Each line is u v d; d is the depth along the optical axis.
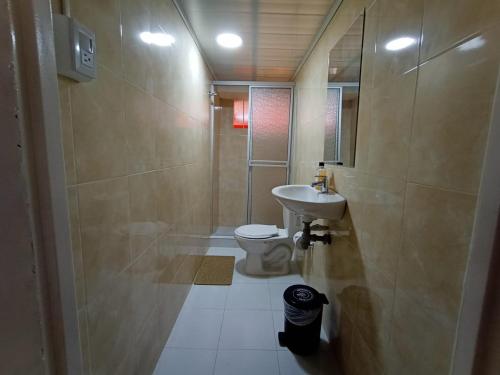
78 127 0.68
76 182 0.68
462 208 0.58
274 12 1.61
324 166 1.73
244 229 2.45
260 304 1.90
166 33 1.37
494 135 0.38
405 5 0.82
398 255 0.84
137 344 1.10
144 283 1.16
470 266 0.42
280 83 2.94
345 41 1.38
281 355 1.43
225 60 2.43
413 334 0.76
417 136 0.75
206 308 1.84
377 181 1.00
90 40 0.67
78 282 0.70
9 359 0.39
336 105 1.51
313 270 1.92
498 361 0.38
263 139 3.03
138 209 1.08
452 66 0.62
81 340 0.72
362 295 1.12
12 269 0.38
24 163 0.37
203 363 1.37
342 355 1.32
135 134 1.03
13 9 0.35
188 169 1.90
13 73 0.35
